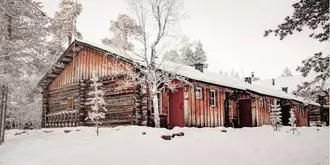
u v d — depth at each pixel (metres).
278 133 17.34
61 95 22.16
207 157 9.88
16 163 9.81
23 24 15.20
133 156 9.84
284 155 10.21
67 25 31.59
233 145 11.96
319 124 37.06
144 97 17.12
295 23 7.83
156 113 16.30
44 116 23.19
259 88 31.31
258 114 26.44
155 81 16.58
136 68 17.19
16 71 15.04
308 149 11.03
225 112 22.89
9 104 16.77
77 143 12.14
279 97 29.64
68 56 21.48
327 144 11.89
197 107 19.94
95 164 9.02
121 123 17.53
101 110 18.84
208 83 19.78
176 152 10.42
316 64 7.61
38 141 13.24
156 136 12.62
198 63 25.78
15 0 14.08
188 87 19.33
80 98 20.00
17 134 18.89
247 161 9.44
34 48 15.51
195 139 12.56
